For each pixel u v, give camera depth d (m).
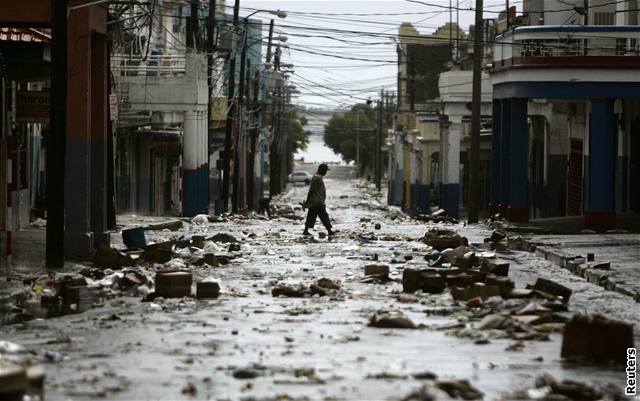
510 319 30.56
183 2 137.62
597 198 79.62
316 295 39.56
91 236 54.69
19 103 69.31
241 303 37.22
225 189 119.00
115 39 80.62
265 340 28.16
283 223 96.75
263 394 20.28
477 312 33.97
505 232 79.69
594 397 20.58
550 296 37.09
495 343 28.05
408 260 55.78
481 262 49.22
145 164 125.38
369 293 40.56
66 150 54.22
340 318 33.00
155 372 22.84
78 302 38.47
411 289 40.56
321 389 20.80
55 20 48.16
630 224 82.44
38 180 82.75
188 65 107.12
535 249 63.41
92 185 58.41
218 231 79.50
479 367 24.03
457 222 101.56
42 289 40.69
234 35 144.50
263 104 162.38
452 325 30.91
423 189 155.38
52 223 48.41
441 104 136.75
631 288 42.41
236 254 57.41
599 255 57.12
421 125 156.38
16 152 70.88
